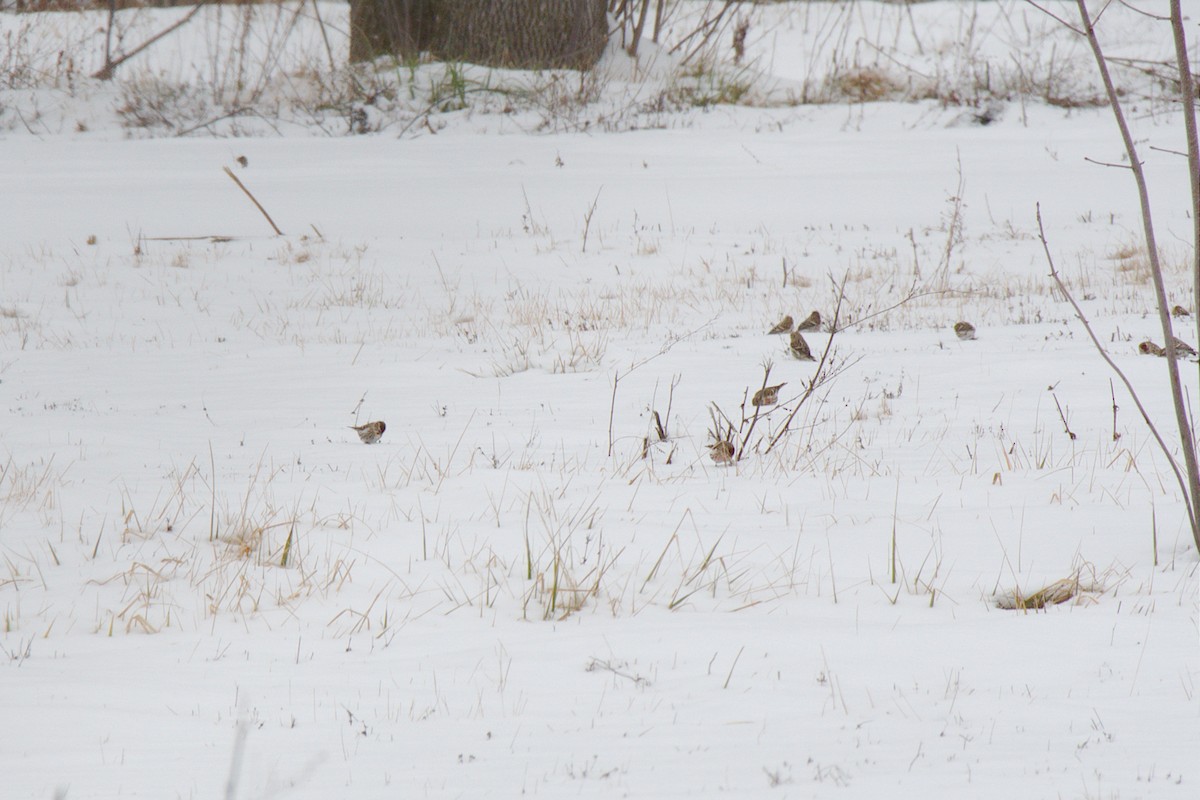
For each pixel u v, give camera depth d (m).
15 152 43.00
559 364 21.22
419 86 48.62
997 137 44.19
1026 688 7.47
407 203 38.38
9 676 7.77
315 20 57.03
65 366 22.72
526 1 50.47
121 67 51.84
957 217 33.41
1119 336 21.62
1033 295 27.66
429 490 12.84
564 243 34.72
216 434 16.41
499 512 11.93
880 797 5.65
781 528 11.23
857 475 13.30
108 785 5.94
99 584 9.87
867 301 27.73
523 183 40.44
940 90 48.56
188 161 42.41
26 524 11.43
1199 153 9.78
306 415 17.92
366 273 31.98
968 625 8.68
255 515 11.74
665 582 9.98
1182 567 9.87
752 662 8.09
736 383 19.28
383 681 7.83
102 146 43.97
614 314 27.05
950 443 14.79
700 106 48.56
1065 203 36.56
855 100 49.00
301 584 9.82
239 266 32.41
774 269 31.80
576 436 15.90
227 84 50.16
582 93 48.19
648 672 7.94
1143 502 11.69
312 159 42.94
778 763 6.19
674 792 5.77
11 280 30.62
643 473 13.67
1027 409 16.53
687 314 27.16
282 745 6.61
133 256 32.84
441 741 6.66
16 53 49.34
